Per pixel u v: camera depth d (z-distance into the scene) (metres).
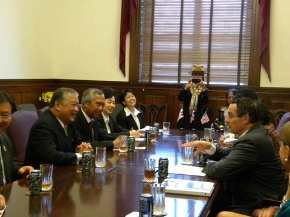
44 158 2.61
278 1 5.89
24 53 6.03
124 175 2.30
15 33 5.79
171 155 2.99
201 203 1.80
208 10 6.21
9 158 2.43
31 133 2.71
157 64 6.45
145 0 6.42
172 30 6.36
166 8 6.36
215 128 5.02
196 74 5.38
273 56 5.95
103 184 2.09
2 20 5.51
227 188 2.54
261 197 2.37
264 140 2.39
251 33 6.04
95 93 3.39
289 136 1.66
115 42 6.57
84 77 6.73
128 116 4.60
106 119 4.08
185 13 6.30
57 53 6.82
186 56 6.33
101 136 3.70
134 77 6.50
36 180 1.87
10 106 2.19
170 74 6.41
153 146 3.42
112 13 6.55
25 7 5.98
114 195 1.88
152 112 6.39
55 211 1.63
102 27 6.61
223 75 6.20
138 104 6.45
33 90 6.28
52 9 6.71
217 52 6.21
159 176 2.28
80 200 1.79
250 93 3.63
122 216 1.59
